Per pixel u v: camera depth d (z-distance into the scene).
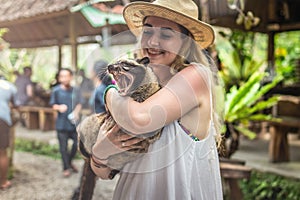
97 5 4.76
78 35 6.61
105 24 4.22
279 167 4.69
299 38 8.84
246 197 3.80
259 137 6.73
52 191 3.68
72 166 4.44
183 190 1.23
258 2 5.66
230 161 3.10
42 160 5.25
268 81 5.67
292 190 3.79
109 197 1.69
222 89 1.40
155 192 1.23
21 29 6.15
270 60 6.31
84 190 1.85
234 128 3.77
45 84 9.31
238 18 4.17
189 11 1.31
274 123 4.92
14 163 5.01
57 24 6.35
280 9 6.18
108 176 1.34
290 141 6.81
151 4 1.26
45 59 11.74
